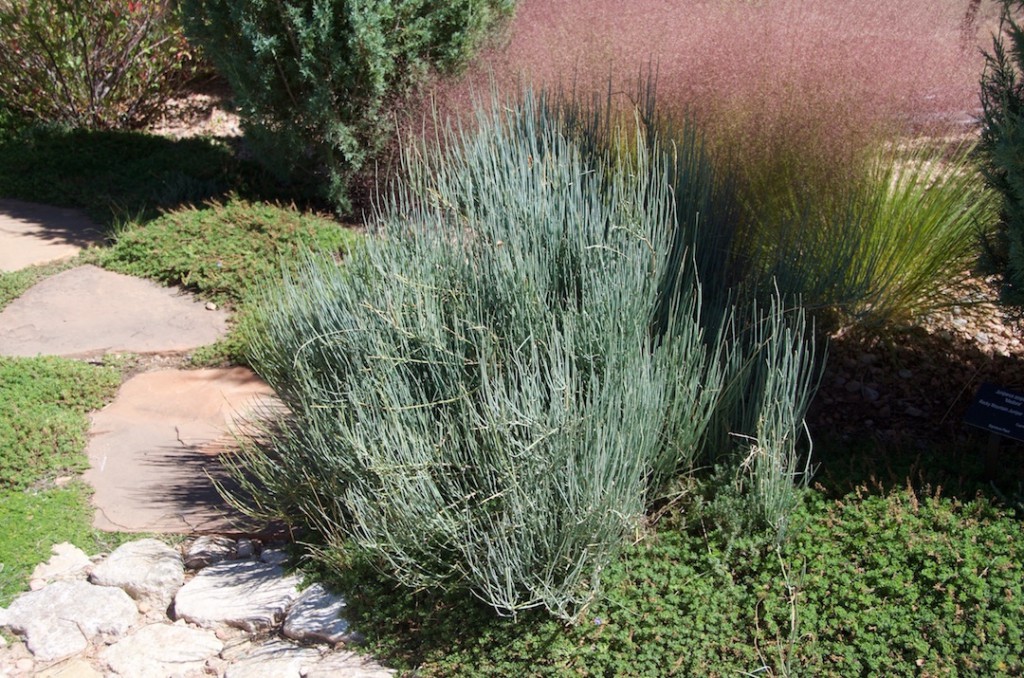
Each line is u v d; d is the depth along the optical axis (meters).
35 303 5.59
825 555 3.15
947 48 4.36
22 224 6.74
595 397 3.11
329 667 3.02
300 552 3.57
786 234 4.16
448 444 3.30
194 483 4.02
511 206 3.70
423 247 3.73
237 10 6.05
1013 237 3.36
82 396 4.62
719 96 4.52
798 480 3.55
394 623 3.16
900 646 2.84
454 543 3.14
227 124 8.95
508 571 2.89
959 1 4.50
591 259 3.52
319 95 6.12
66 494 3.90
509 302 3.47
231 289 5.61
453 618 3.11
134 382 4.82
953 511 3.27
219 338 5.18
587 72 5.02
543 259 3.61
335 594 3.32
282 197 6.99
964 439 3.76
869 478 3.47
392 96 6.34
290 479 3.62
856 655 2.82
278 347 3.85
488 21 6.28
